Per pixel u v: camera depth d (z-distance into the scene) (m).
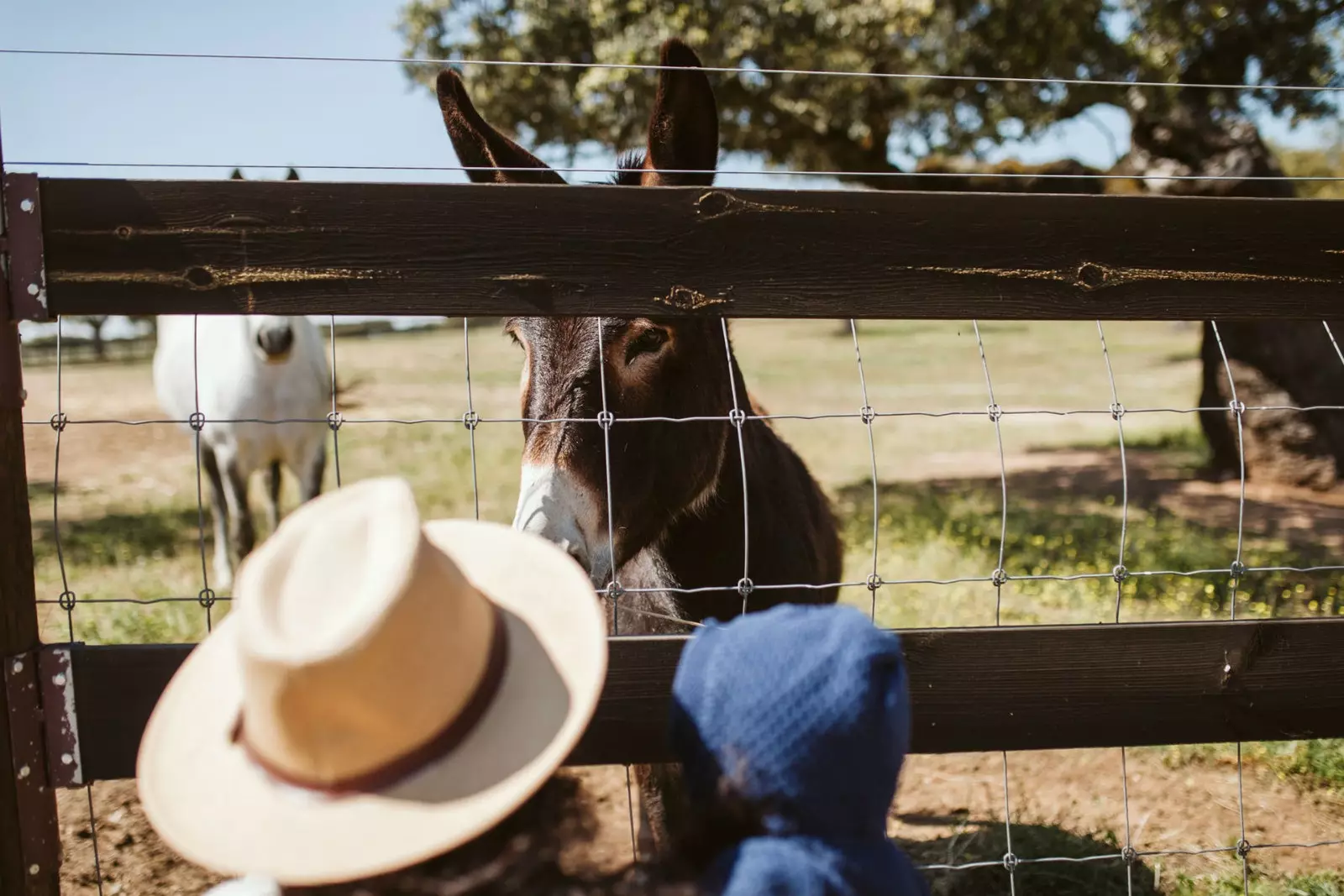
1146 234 2.07
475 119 2.56
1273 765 3.93
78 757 1.89
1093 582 6.05
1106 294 2.08
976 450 11.88
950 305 2.05
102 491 10.02
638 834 2.98
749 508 2.75
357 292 1.88
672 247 1.95
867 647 1.08
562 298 1.94
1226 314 2.12
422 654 1.00
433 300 1.91
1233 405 2.29
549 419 2.33
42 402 16.56
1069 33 8.33
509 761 1.04
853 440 12.72
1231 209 2.08
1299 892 2.97
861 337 27.56
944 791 3.84
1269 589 5.91
